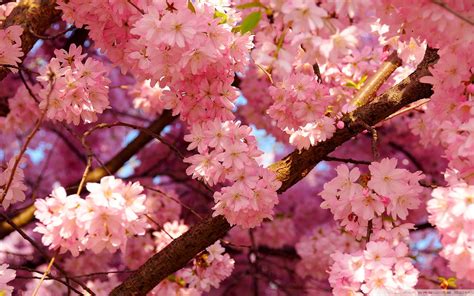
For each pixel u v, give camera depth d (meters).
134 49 3.13
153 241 5.25
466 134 2.67
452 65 2.74
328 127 3.23
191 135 3.03
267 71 3.19
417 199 2.79
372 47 4.53
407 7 2.65
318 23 2.24
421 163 6.80
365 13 2.40
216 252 3.82
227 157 2.90
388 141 6.74
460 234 2.41
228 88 3.04
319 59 2.37
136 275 3.42
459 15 2.44
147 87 5.41
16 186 3.31
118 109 7.40
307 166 3.37
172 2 2.82
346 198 2.83
